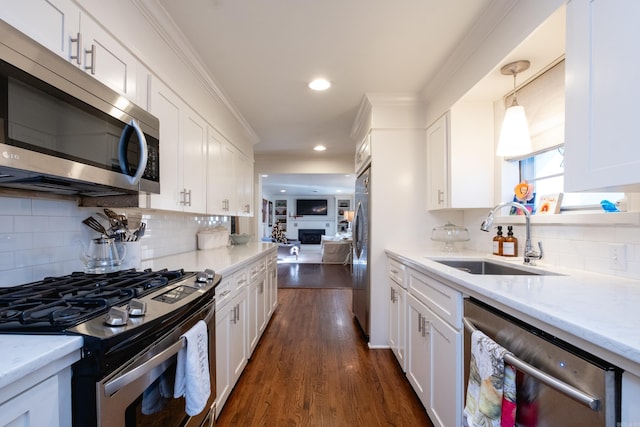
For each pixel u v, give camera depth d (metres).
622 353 0.60
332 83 2.51
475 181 2.21
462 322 1.31
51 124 0.90
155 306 0.95
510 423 0.90
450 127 2.24
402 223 2.77
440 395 1.51
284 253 10.66
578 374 0.72
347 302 4.26
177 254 2.50
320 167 5.48
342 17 1.68
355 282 3.51
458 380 1.32
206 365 1.20
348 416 1.78
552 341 0.81
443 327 1.47
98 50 1.19
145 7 1.48
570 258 1.56
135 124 1.23
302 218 13.32
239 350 2.10
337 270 7.04
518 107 1.78
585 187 1.01
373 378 2.21
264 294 3.00
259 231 5.52
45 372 0.64
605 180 0.94
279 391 2.03
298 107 3.05
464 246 2.67
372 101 2.75
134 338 0.80
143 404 0.91
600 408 0.66
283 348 2.71
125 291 1.03
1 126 0.75
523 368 0.85
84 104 1.02
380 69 2.27
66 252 1.36
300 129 3.84
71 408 0.70
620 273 1.29
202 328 1.19
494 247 2.11
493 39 1.69
